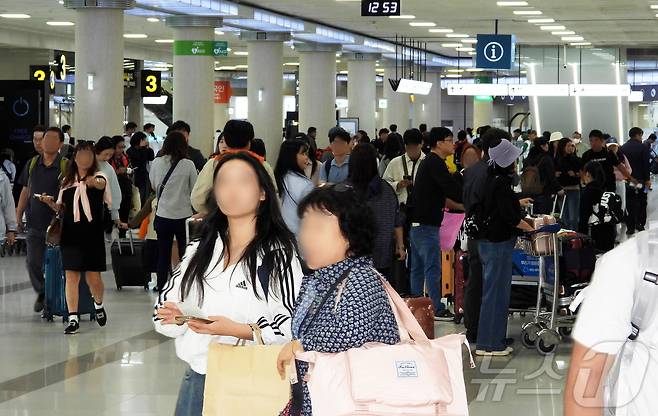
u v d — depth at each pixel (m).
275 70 31.84
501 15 28.17
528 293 10.34
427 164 10.85
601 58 41.84
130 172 19.11
